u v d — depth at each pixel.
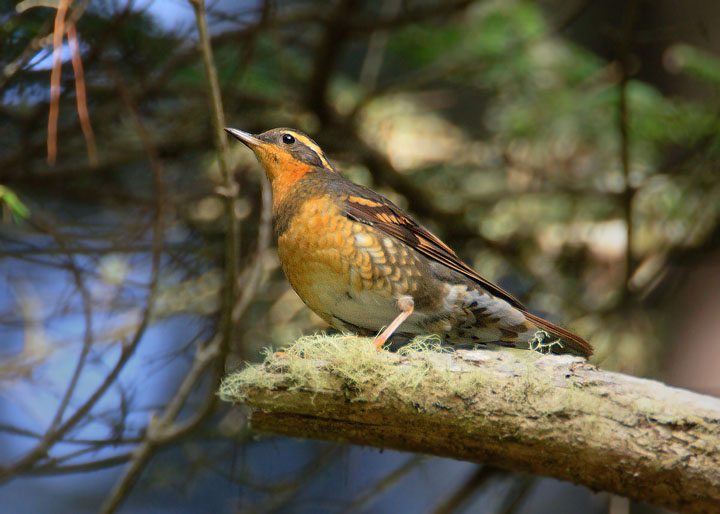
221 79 11.71
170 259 11.74
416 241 8.10
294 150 8.80
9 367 10.73
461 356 6.46
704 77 11.95
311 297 8.10
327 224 7.77
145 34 10.93
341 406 6.29
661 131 12.40
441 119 14.20
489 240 12.93
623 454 6.19
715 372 11.74
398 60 14.74
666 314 12.58
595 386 6.32
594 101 12.56
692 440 6.08
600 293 12.55
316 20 11.60
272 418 6.47
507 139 13.48
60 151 11.90
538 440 6.29
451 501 10.76
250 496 11.23
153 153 9.15
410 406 6.26
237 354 10.74
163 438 8.97
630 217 11.09
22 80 10.31
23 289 11.41
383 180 12.61
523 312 8.11
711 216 12.21
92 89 11.02
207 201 12.18
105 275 11.48
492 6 12.99
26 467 8.92
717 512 6.18
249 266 11.63
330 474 12.70
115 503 8.99
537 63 13.17
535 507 15.64
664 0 13.74
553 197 13.13
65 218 12.79
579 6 12.59
